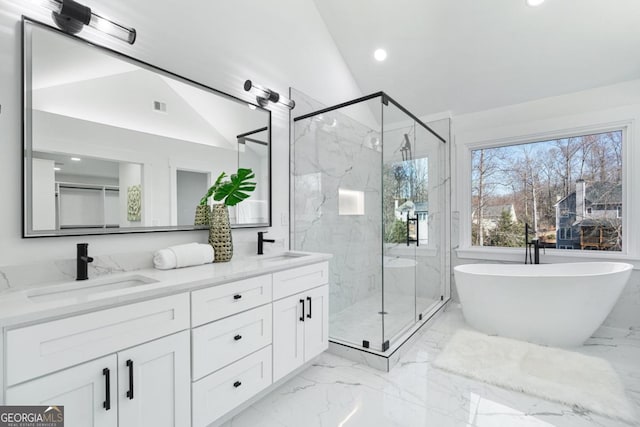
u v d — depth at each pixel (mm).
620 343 2453
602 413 1568
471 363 2117
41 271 1277
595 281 2291
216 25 2012
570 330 2375
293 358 1843
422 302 2984
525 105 3166
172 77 1760
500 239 3400
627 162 2715
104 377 1030
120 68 1538
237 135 2143
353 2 2791
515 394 1774
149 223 1643
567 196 3045
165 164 1721
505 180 3377
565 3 2320
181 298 1259
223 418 1508
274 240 2215
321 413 1616
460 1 2514
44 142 1291
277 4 2502
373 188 2426
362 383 1911
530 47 2674
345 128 2639
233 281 1479
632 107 2654
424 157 3072
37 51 1272
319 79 2971
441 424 1521
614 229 2812
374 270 2393
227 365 1449
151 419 1161
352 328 2453
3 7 1195
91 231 1420
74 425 967
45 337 907
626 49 2467
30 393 883
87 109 1419
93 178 1437
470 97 3307
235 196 1984
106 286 1355
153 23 1668
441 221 3475
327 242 2770
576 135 2979
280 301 1754
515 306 2506
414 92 3451
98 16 1321
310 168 2744
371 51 3170
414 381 1929
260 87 2123
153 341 1166
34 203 1260
